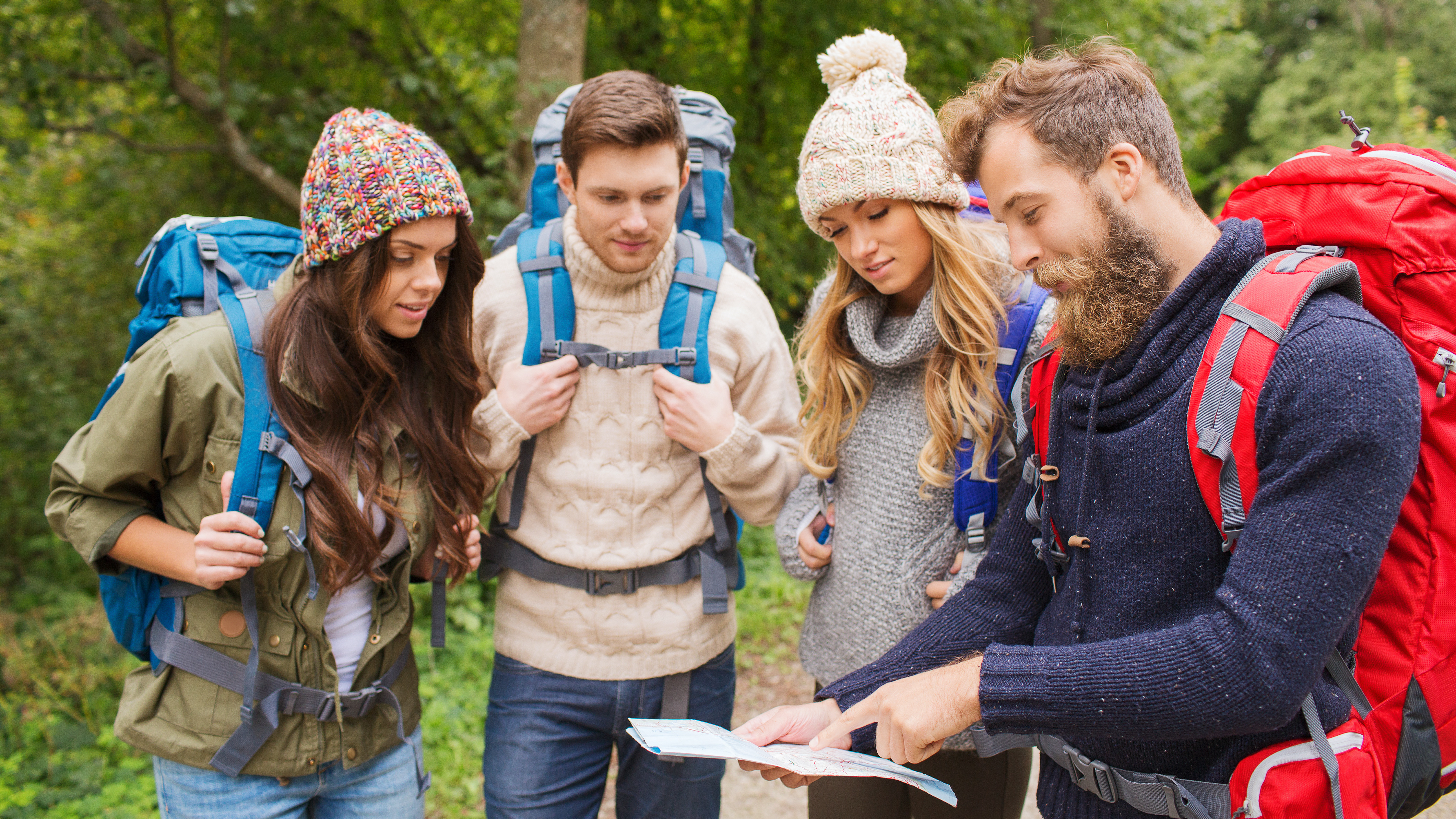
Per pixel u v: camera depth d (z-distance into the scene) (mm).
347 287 1611
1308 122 17875
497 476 2010
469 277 1807
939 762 1847
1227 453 1079
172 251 1679
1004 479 1763
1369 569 996
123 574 1659
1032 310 1718
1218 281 1138
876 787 1910
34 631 4336
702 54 7051
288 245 1805
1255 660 1016
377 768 1806
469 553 1943
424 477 1809
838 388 1907
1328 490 1003
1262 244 1152
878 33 1758
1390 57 17438
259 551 1561
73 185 6008
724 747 1253
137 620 1679
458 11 6316
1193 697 1046
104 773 3232
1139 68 1205
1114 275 1171
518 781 2021
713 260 2092
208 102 5070
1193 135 9953
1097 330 1181
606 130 1773
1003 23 7605
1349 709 1152
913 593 1797
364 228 1579
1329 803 1099
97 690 3811
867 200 1686
